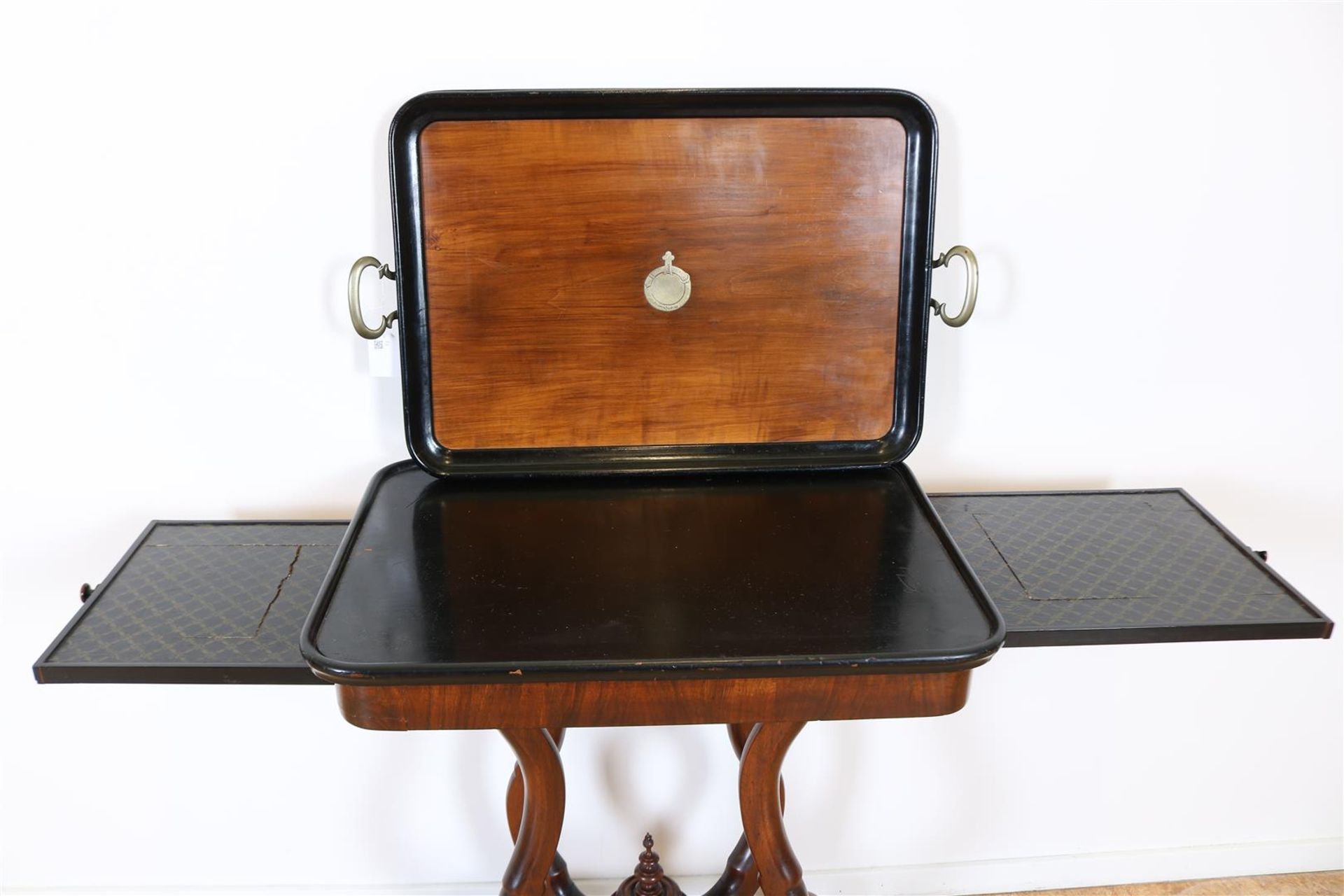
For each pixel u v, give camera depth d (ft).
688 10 4.33
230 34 4.25
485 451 4.43
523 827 4.30
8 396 4.70
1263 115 4.56
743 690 3.46
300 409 4.83
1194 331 4.90
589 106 4.02
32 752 5.41
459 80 4.38
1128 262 4.76
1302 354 4.96
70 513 4.94
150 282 4.57
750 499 4.33
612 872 6.01
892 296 4.33
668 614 3.61
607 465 4.44
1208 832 6.04
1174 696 5.69
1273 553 5.37
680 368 4.37
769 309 4.32
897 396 4.47
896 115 4.13
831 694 3.48
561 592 3.73
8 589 5.05
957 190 4.62
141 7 4.19
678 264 4.23
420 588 3.74
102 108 4.30
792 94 4.02
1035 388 4.96
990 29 4.40
